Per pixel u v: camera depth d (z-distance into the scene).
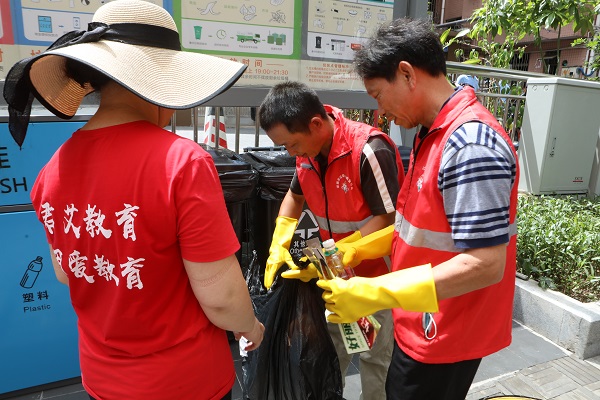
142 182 0.94
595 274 3.19
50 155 2.14
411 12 3.32
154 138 0.99
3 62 2.30
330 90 3.13
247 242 2.81
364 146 1.73
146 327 1.04
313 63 3.04
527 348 2.80
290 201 2.15
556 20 5.71
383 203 1.73
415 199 1.30
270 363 1.68
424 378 1.38
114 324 1.05
